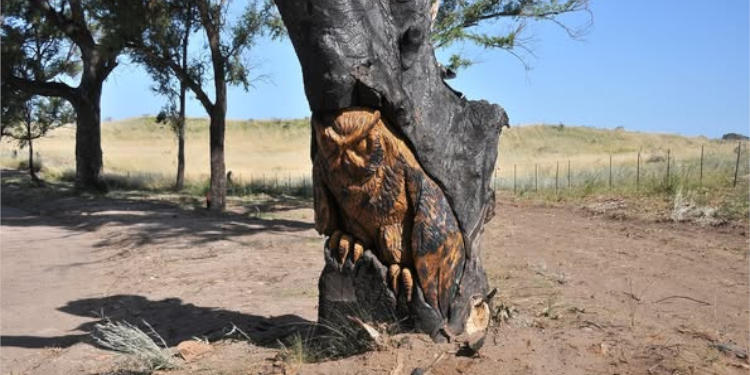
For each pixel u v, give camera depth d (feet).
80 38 77.97
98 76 85.30
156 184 95.96
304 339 18.63
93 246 47.09
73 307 29.25
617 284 24.77
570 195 59.98
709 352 15.88
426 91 16.24
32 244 49.03
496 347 15.88
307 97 15.60
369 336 16.30
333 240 17.02
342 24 14.76
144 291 30.96
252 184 89.45
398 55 15.78
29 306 29.91
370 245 16.75
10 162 133.69
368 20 15.14
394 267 16.40
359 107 15.44
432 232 16.01
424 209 15.97
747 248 32.55
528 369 14.60
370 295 16.71
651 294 22.88
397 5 15.84
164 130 285.23
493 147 17.35
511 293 23.21
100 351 21.57
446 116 16.72
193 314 25.55
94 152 85.61
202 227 50.16
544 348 15.83
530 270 28.07
